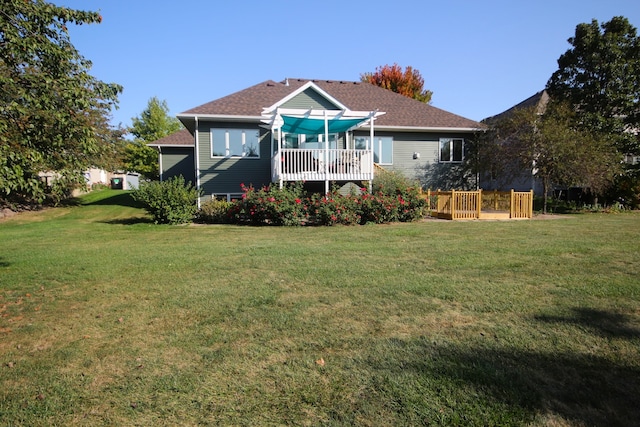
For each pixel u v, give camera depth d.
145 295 5.25
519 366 3.13
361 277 5.94
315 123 17.58
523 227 12.28
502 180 22.78
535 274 5.96
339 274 6.15
